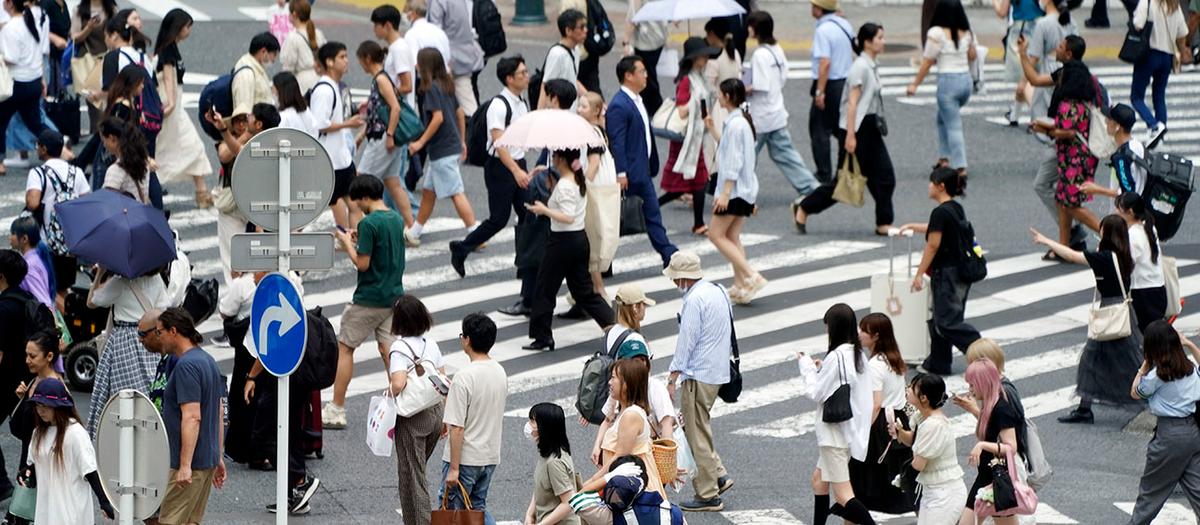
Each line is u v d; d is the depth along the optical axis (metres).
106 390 40.59
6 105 67.12
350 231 56.91
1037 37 74.69
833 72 66.88
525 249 53.00
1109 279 44.41
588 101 54.84
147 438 29.94
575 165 49.66
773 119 63.56
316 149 34.53
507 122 56.19
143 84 59.62
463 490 35.66
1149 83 82.44
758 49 63.47
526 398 46.91
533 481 41.25
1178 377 37.12
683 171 62.25
